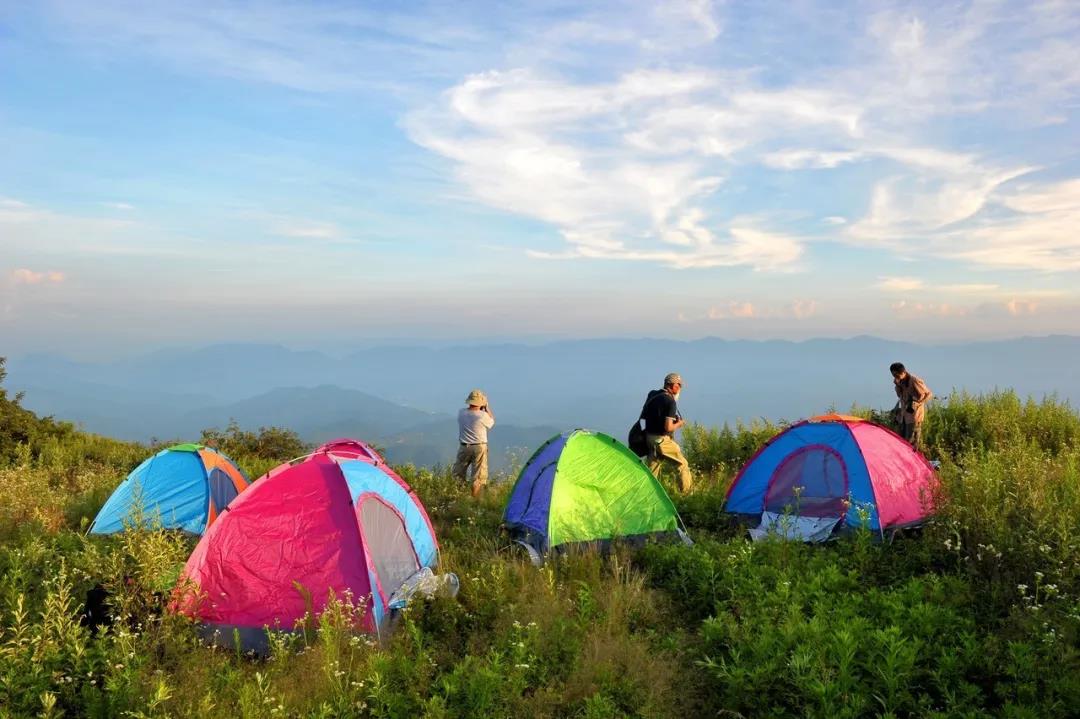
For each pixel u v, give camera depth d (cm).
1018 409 1697
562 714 530
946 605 639
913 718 484
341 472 805
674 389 1310
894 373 1574
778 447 1105
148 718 495
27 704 521
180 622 677
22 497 1271
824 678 504
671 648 622
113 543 887
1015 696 496
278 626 711
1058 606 597
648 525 1003
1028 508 777
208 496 1139
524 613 697
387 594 765
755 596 693
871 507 964
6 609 710
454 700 536
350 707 522
